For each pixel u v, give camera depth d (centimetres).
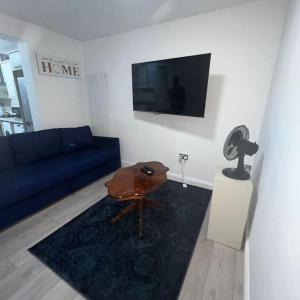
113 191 167
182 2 192
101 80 317
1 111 440
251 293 108
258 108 212
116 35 281
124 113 311
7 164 219
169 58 247
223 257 152
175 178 289
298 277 52
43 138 254
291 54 117
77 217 201
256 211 145
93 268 142
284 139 97
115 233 178
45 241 168
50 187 212
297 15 113
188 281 132
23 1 190
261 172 153
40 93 272
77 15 222
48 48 271
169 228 185
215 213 160
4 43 298
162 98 250
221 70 220
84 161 251
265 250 97
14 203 183
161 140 288
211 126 243
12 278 134
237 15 200
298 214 60
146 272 138
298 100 83
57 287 128
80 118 340
